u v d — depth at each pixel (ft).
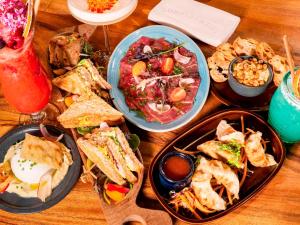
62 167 2.63
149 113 2.89
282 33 3.35
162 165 2.55
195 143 2.77
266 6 3.52
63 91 3.02
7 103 3.00
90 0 2.98
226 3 3.55
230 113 2.76
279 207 2.57
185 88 2.98
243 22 3.42
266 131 2.75
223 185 2.56
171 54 3.16
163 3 3.43
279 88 2.58
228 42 3.30
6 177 2.61
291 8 3.51
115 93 2.98
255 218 2.53
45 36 3.34
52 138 2.74
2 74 2.51
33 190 2.58
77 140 2.60
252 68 2.87
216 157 2.63
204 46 3.29
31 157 2.56
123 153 2.57
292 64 2.36
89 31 3.36
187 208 2.52
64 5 3.55
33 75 2.56
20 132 2.78
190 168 2.54
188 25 3.30
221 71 3.04
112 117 2.71
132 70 3.06
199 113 2.97
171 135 2.87
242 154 2.66
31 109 2.77
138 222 2.58
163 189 2.61
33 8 2.26
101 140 2.58
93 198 2.62
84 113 2.73
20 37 2.29
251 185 2.62
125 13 2.95
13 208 2.49
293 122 2.56
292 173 2.69
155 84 3.00
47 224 2.54
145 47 3.16
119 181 2.55
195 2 3.43
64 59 3.05
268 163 2.60
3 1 2.18
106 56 3.23
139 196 2.63
